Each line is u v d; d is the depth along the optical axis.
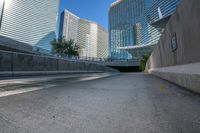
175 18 5.65
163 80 8.62
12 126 2.06
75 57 61.28
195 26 3.81
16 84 6.62
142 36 98.38
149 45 66.62
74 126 2.06
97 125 2.08
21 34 94.06
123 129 1.93
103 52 185.38
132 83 7.53
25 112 2.67
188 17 4.27
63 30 134.75
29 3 101.12
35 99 3.71
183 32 4.79
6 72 9.04
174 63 6.20
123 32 126.56
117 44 131.62
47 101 3.50
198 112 2.49
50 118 2.37
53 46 76.25
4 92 4.65
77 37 149.25
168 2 64.06
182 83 5.07
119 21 132.25
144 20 95.81
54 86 6.21
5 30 85.62
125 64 63.34
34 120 2.28
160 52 10.19
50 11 116.06
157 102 3.29
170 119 2.23
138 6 112.50
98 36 177.12
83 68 21.27
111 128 1.97
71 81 8.47
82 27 157.25
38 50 37.97
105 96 4.09
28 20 99.31
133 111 2.70
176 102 3.20
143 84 6.96
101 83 7.55
